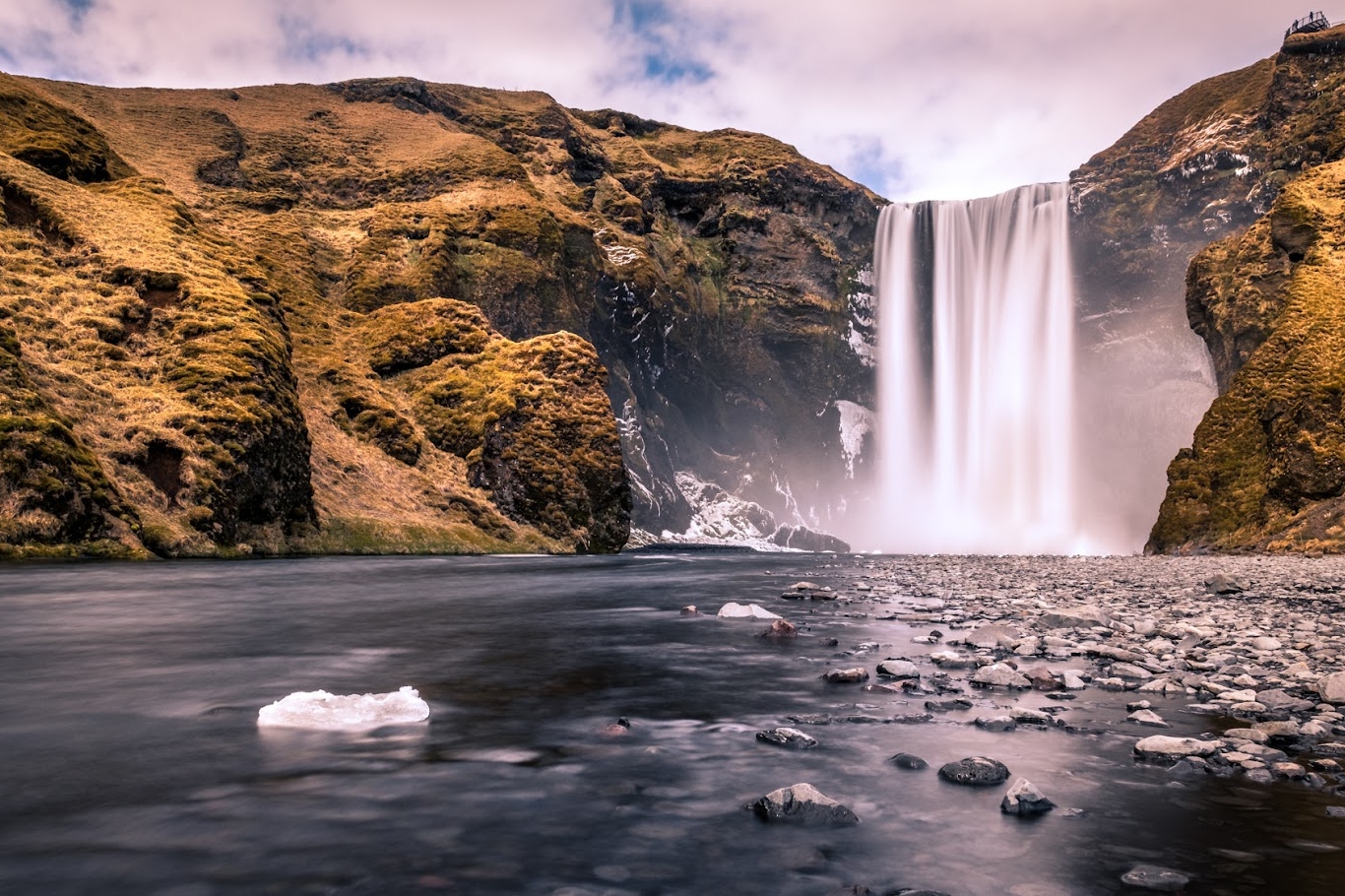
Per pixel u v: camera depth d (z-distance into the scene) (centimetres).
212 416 4134
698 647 1012
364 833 375
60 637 1100
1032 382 11369
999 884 325
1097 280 10894
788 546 10562
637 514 9238
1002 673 772
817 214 13125
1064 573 2741
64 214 4944
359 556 4319
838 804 405
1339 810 415
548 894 310
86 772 468
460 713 635
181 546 3512
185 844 359
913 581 2312
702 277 12331
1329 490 4722
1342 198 6291
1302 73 9412
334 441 5856
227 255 5991
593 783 455
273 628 1215
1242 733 568
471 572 2955
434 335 7294
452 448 6569
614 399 9794
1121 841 375
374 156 11075
